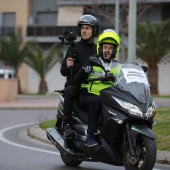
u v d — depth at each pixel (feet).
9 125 154.61
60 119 81.46
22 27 422.41
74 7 400.06
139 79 69.21
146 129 66.44
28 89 423.64
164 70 384.68
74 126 75.66
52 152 98.37
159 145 96.99
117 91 68.44
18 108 226.99
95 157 71.20
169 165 85.76
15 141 116.37
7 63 378.12
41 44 419.95
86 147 71.92
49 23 424.46
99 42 72.28
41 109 226.79
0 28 422.00
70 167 82.07
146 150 65.67
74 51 77.10
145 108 66.33
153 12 392.47
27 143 112.88
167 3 384.68
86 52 77.00
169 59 383.45
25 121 167.12
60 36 77.41
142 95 67.26
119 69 70.59
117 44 72.18
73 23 403.13
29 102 262.26
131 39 151.94
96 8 360.07
